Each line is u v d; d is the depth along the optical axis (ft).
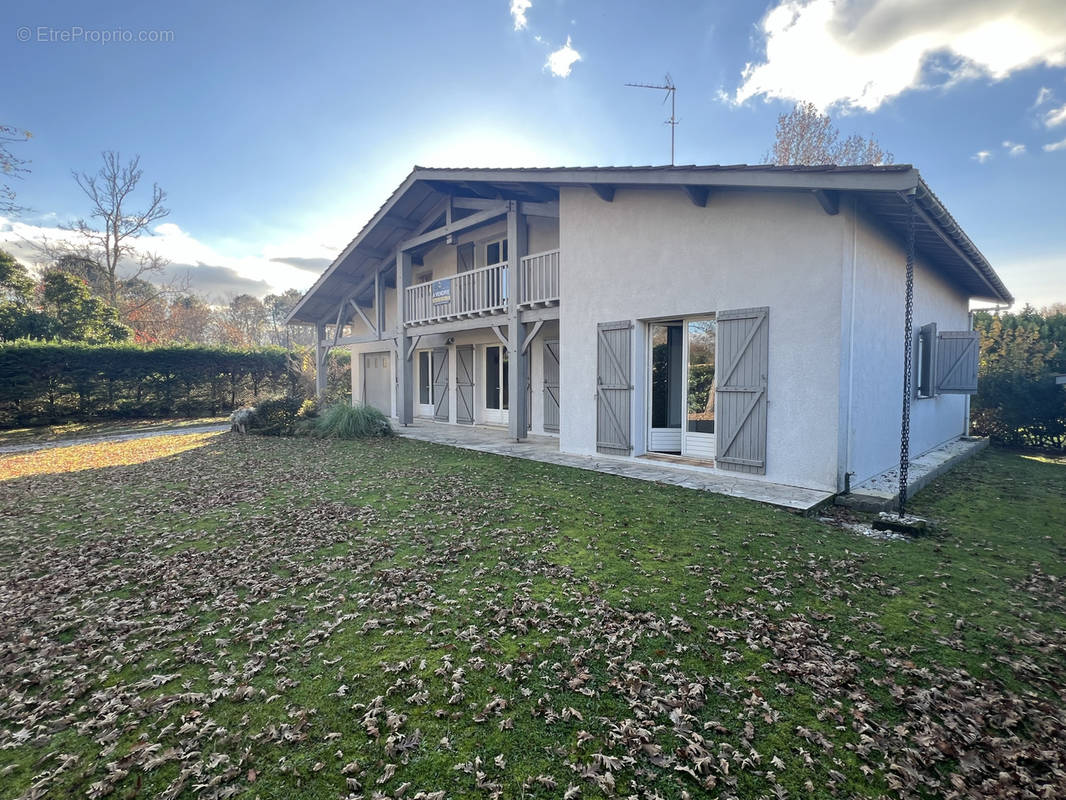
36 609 11.22
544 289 31.50
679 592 11.64
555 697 8.02
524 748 6.99
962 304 37.52
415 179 34.50
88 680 8.66
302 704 7.95
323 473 25.55
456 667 8.84
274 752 6.97
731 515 17.39
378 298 47.75
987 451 35.65
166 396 58.18
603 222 27.32
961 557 14.08
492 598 11.44
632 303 26.14
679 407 26.43
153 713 7.82
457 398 47.42
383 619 10.51
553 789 6.33
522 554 14.06
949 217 19.98
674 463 25.07
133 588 12.30
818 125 71.05
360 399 61.46
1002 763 6.69
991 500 20.57
